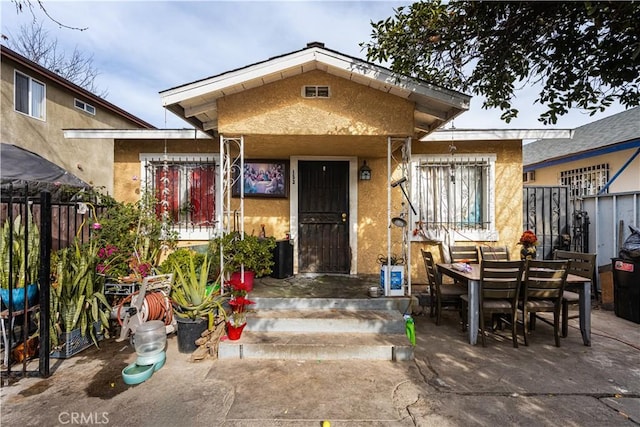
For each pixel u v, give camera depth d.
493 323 4.67
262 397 2.96
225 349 3.76
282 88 4.51
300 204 6.41
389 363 3.63
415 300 5.20
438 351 3.94
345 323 4.16
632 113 10.61
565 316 4.37
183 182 6.34
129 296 4.29
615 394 2.98
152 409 2.78
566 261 4.01
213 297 4.39
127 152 6.21
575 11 2.85
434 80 4.23
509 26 3.21
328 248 6.41
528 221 6.59
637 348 4.00
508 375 3.34
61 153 9.52
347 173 6.39
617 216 6.16
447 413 2.71
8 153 5.30
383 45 3.88
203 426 2.57
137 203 5.83
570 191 6.66
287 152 5.98
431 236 6.09
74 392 3.04
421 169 6.23
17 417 2.67
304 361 3.67
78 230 4.94
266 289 5.16
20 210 4.46
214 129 5.39
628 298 5.07
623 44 2.76
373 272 6.31
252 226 6.40
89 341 4.09
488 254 5.61
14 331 3.69
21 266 3.60
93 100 10.46
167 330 4.36
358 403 2.86
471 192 6.18
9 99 7.94
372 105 4.50
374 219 6.34
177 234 5.99
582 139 11.11
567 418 2.64
